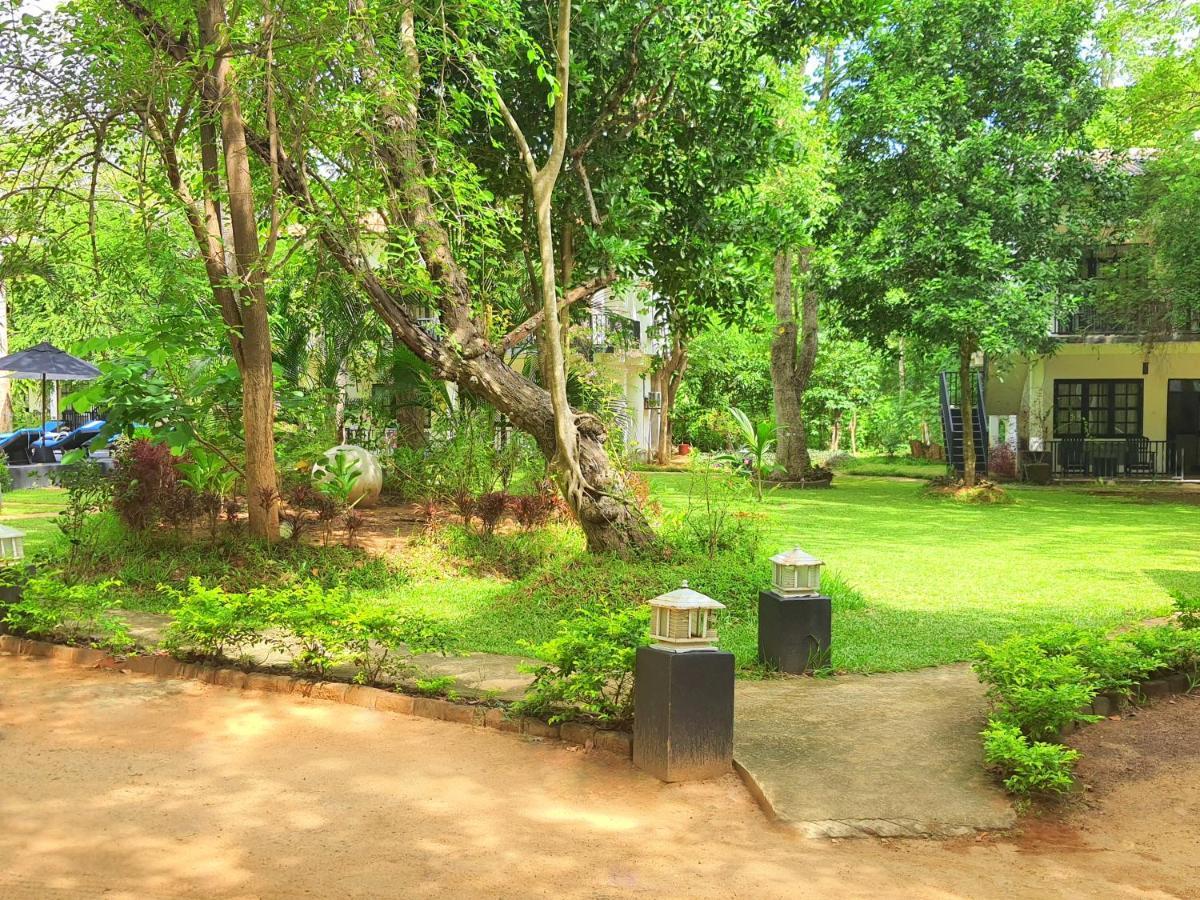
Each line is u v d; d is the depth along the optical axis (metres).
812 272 20.73
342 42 7.85
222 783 4.16
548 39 10.10
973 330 17.55
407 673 5.92
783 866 3.41
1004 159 18.20
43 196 9.10
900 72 18.84
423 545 10.12
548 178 8.24
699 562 8.71
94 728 4.91
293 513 11.18
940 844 3.64
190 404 10.86
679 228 12.06
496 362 9.72
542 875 3.32
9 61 8.15
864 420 40.09
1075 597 8.88
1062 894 3.24
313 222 8.91
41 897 3.09
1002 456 23.94
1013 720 4.54
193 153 10.03
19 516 13.39
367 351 14.78
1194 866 3.48
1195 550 12.05
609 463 9.47
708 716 4.32
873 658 6.55
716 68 10.84
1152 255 19.62
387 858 3.44
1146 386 24.12
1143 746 4.78
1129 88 21.14
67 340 21.75
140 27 8.65
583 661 4.91
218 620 5.82
